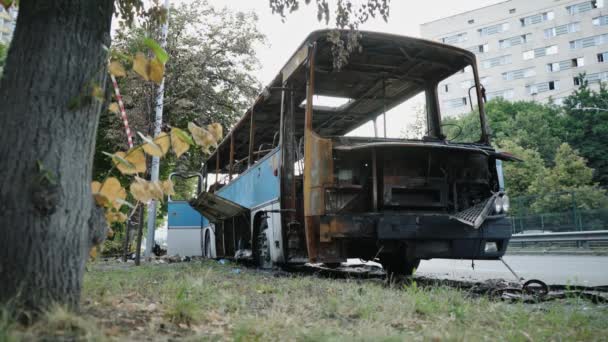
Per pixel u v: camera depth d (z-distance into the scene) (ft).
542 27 275.39
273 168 31.42
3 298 10.07
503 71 285.43
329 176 23.29
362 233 22.61
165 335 10.11
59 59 11.19
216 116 75.87
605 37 259.39
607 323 13.58
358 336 10.64
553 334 12.27
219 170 55.57
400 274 29.19
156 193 14.21
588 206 76.18
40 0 11.33
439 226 22.77
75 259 11.05
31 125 10.75
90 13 11.76
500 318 13.82
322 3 19.44
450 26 301.02
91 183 12.55
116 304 13.17
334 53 24.36
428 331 11.39
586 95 204.23
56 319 9.64
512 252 69.51
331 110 31.60
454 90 261.03
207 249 57.47
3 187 10.48
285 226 29.14
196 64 74.79
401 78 30.40
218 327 11.38
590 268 35.88
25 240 10.33
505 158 25.76
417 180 23.85
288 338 10.41
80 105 11.21
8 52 11.46
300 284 20.13
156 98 50.72
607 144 190.08
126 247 51.98
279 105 35.60
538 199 82.48
